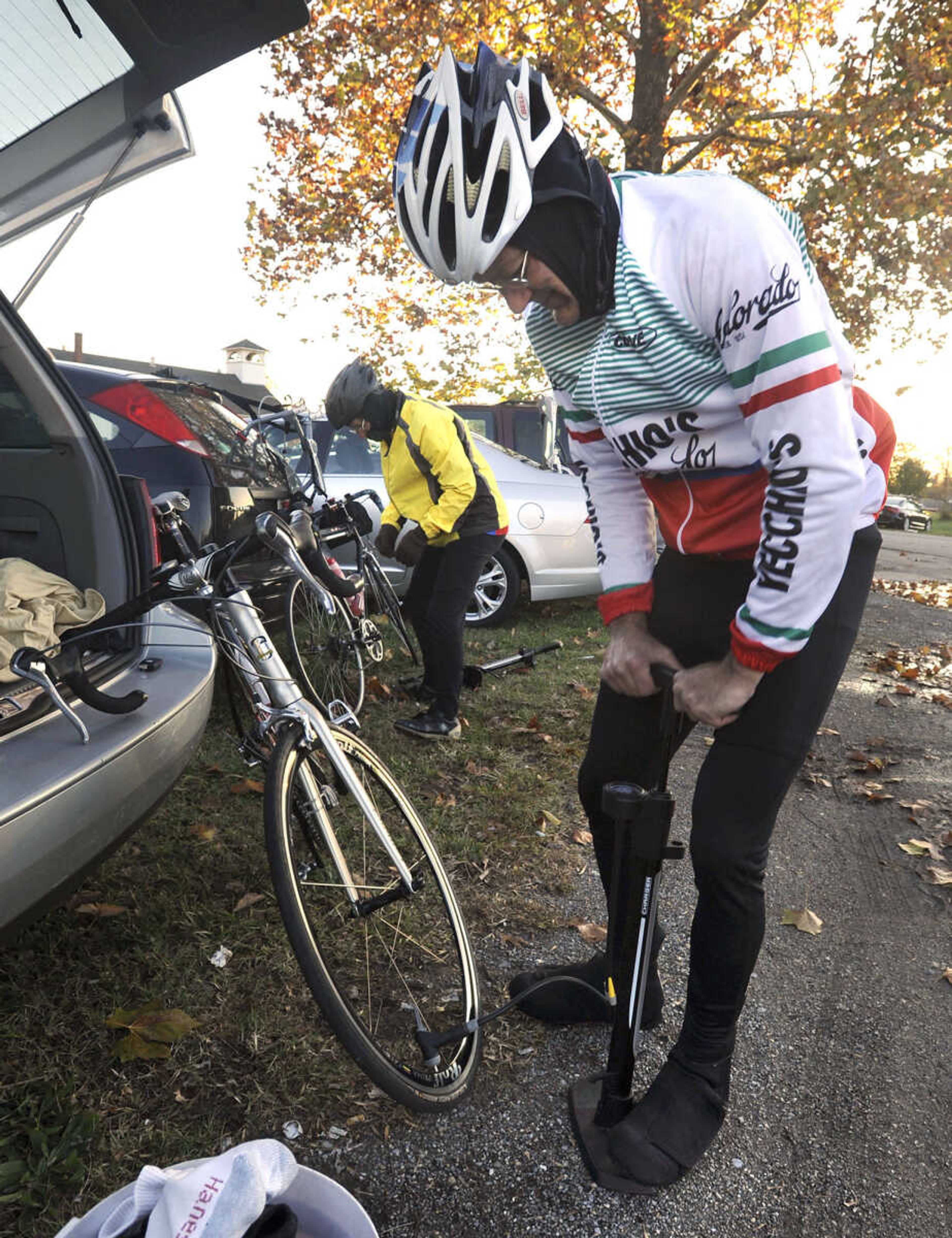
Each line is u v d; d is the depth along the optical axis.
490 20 10.73
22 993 2.00
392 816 2.37
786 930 2.56
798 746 1.49
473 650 5.49
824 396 1.21
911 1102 1.88
